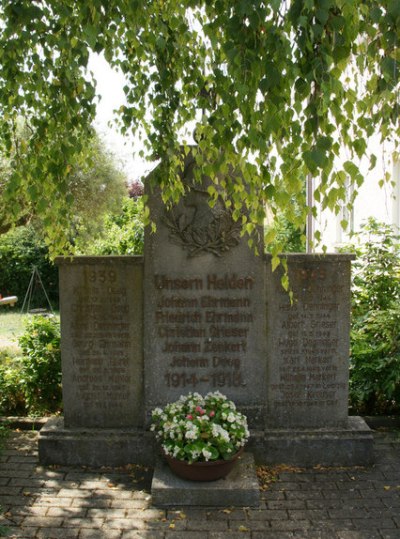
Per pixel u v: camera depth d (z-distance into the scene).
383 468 4.50
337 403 4.65
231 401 4.48
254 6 2.22
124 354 4.66
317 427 4.65
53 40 3.01
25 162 3.58
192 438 3.93
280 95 2.35
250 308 4.57
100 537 3.52
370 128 2.44
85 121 3.26
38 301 14.45
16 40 2.98
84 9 3.10
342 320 4.59
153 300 4.57
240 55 2.35
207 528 3.63
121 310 4.63
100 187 8.89
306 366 4.62
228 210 4.48
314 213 2.52
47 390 5.79
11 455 4.73
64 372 4.69
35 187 3.21
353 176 2.34
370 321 5.79
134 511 3.84
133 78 3.91
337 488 4.17
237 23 2.34
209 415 4.15
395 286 5.99
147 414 4.62
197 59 3.90
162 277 4.55
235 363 4.61
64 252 4.61
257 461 4.54
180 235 4.51
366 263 6.15
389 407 5.62
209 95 3.41
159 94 3.56
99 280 4.61
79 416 4.70
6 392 5.74
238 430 4.09
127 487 4.20
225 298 4.56
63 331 4.66
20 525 3.65
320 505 3.92
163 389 4.63
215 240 4.51
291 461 4.54
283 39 2.25
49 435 4.59
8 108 3.54
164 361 4.61
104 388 4.69
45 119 3.39
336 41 2.21
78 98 3.21
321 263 4.54
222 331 4.59
